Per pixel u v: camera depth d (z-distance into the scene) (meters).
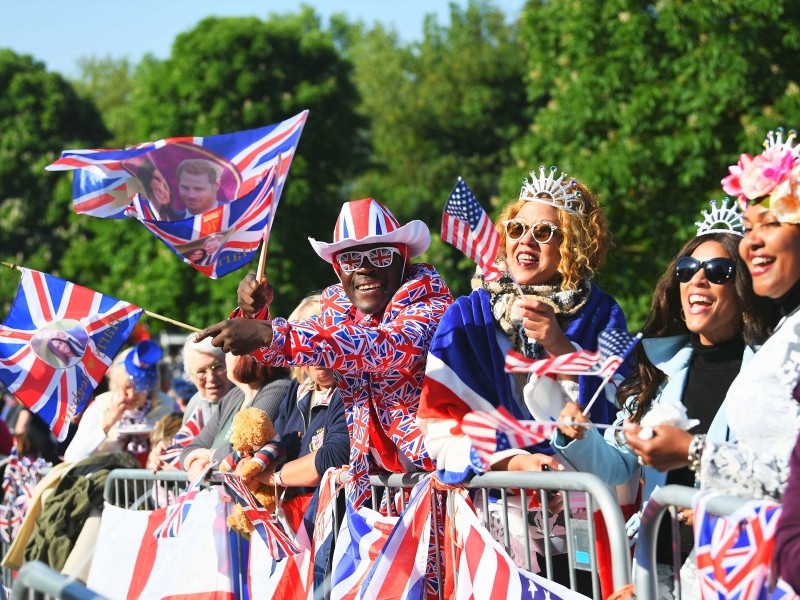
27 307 8.70
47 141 61.66
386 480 7.77
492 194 68.88
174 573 9.45
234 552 9.25
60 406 8.63
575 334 6.99
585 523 6.45
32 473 13.02
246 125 52.84
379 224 7.87
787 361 5.12
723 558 4.96
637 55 28.75
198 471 9.70
